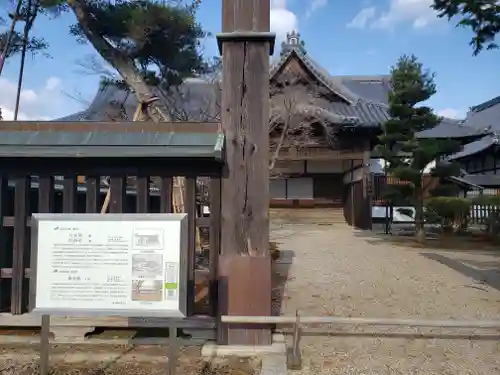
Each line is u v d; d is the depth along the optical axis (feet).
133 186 27.32
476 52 20.98
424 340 15.25
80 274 10.68
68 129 14.05
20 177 13.94
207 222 13.79
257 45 13.69
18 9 33.63
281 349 13.23
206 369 12.07
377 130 59.47
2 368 12.09
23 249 14.01
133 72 31.55
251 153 13.56
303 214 69.62
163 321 13.98
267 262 13.34
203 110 42.39
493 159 91.20
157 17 30.19
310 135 60.39
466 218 51.34
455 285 23.79
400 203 45.91
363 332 16.08
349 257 34.06
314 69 63.57
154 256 10.67
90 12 31.12
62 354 13.14
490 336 15.67
